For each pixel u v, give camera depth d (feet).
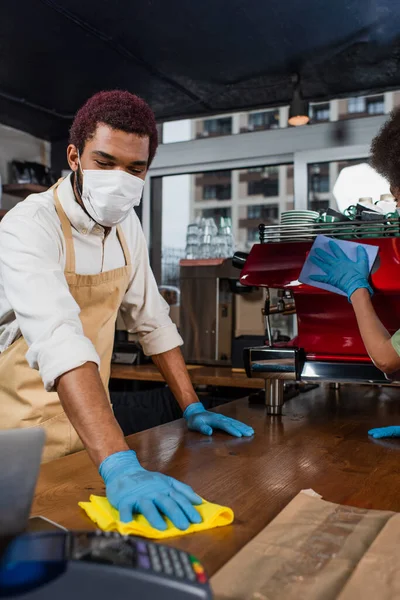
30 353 3.45
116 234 4.84
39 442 1.80
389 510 2.79
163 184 13.28
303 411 5.46
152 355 5.16
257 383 7.98
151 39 9.36
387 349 3.88
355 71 10.48
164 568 1.49
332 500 2.93
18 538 1.57
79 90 11.59
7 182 13.47
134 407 7.92
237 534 2.48
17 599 1.36
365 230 4.85
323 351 5.07
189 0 8.14
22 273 3.70
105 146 3.86
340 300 4.87
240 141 12.22
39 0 8.16
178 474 3.35
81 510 2.71
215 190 12.76
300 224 4.96
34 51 9.86
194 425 4.50
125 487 2.70
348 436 4.40
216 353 9.62
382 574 2.07
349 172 9.82
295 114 10.64
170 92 11.58
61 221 4.33
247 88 11.31
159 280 13.24
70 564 1.43
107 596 1.40
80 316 4.56
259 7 8.31
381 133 3.94
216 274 9.50
